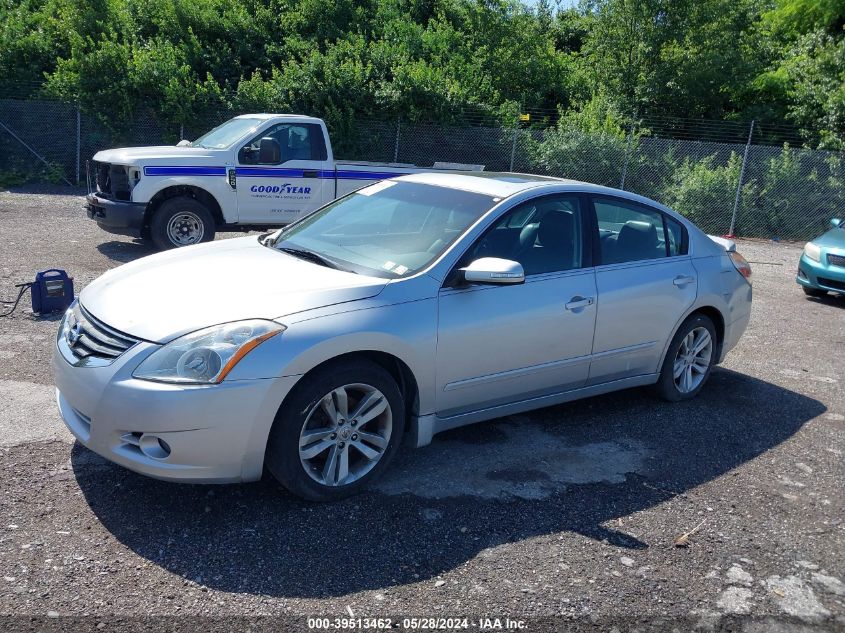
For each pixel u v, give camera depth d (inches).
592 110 789.9
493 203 180.1
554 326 180.4
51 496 144.4
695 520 156.0
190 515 142.1
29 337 238.8
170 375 132.4
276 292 149.3
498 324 169.0
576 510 156.1
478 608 121.3
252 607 117.3
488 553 137.3
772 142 903.7
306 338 139.6
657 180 726.5
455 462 174.2
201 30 839.7
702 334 226.1
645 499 163.5
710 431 206.2
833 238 418.0
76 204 575.2
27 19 794.2
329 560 131.1
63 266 347.9
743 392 242.2
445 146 754.8
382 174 439.8
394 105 743.1
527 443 188.7
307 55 822.5
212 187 394.9
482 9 925.8
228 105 727.1
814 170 689.6
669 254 216.1
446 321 160.4
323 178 422.6
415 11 1019.3
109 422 134.1
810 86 824.3
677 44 903.7
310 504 149.0
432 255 167.0
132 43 781.3
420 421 163.0
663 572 136.1
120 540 132.3
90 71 708.0
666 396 221.9
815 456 194.7
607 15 914.7
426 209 185.6
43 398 190.9
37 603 114.1
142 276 162.6
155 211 385.7
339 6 902.4
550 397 190.4
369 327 147.3
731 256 237.5
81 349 143.6
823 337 327.0
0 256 359.3
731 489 171.8
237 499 149.1
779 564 142.1
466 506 153.8
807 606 129.7
